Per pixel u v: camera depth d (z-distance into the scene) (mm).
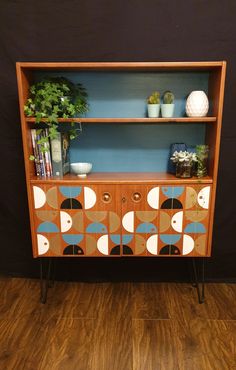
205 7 1750
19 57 1841
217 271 2137
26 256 2160
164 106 1733
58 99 1666
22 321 1755
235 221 2043
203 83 1871
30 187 1723
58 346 1569
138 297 1988
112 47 1816
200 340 1608
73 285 2133
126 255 1826
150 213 1752
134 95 1896
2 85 1884
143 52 1820
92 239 1801
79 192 1723
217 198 2008
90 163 1997
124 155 1992
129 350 1544
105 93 1894
